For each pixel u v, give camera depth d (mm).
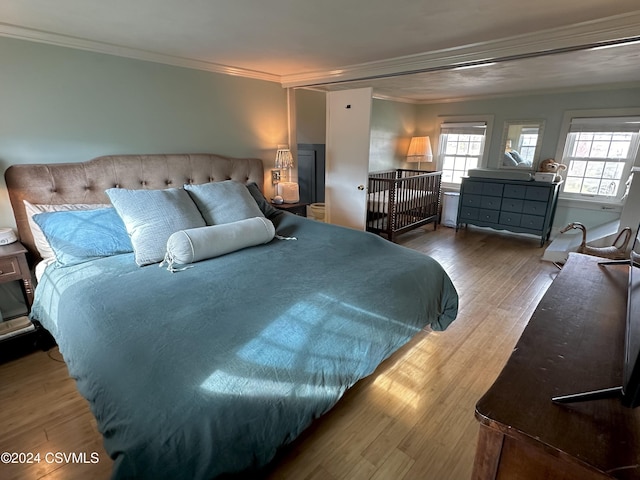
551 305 1333
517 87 4613
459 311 2889
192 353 1260
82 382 1367
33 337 2211
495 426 808
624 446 738
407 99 6059
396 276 2006
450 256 4328
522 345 1091
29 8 1887
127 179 2754
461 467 1504
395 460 1531
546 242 4949
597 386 906
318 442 1619
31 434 1639
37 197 2350
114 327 1407
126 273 1910
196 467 1090
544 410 835
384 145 5977
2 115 2234
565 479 775
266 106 3754
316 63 3221
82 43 2451
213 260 2131
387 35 2357
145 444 1043
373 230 5012
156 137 2977
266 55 2930
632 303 1128
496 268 3910
